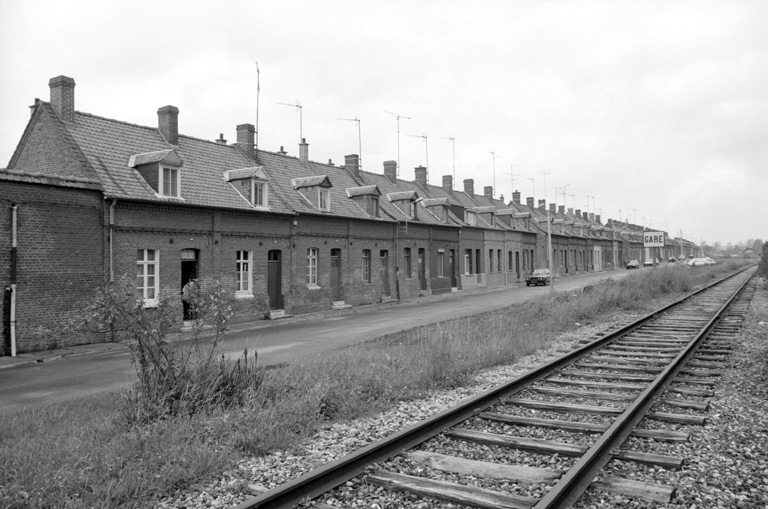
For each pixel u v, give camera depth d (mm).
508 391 8688
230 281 23797
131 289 8016
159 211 20844
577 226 78500
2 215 16359
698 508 4695
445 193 50375
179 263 21594
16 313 16547
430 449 6254
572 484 4941
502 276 52562
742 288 33406
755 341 13766
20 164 21453
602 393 8664
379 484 5215
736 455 5926
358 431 7066
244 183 25375
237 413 7340
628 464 5688
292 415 7359
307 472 5500
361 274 32469
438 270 41750
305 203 29156
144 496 5109
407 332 18062
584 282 49656
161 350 8031
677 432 6551
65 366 14617
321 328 21484
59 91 21297
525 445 6164
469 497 4789
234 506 4602
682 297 28672
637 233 109438
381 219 33812
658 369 10312
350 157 38000
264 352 15273
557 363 10766
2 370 14375
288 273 26953
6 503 4852
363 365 11078
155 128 25203
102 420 7680
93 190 18656
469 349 12055
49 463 5750
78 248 18219
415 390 9219
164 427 6824
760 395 8492
